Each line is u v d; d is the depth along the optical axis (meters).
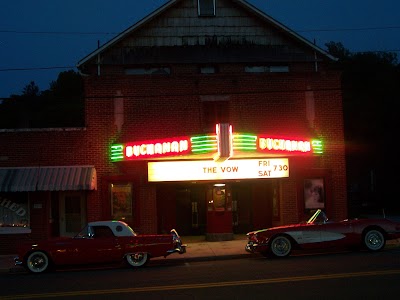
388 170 39.38
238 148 20.34
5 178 21.36
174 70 25.05
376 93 40.78
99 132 22.34
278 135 22.11
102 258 16.39
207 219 23.23
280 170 22.56
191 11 25.45
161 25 25.23
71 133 22.28
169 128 22.55
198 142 20.52
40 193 21.84
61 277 15.02
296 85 23.25
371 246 17.42
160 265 17.20
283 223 22.78
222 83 22.91
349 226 17.39
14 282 14.36
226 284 11.94
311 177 23.06
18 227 21.70
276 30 25.52
